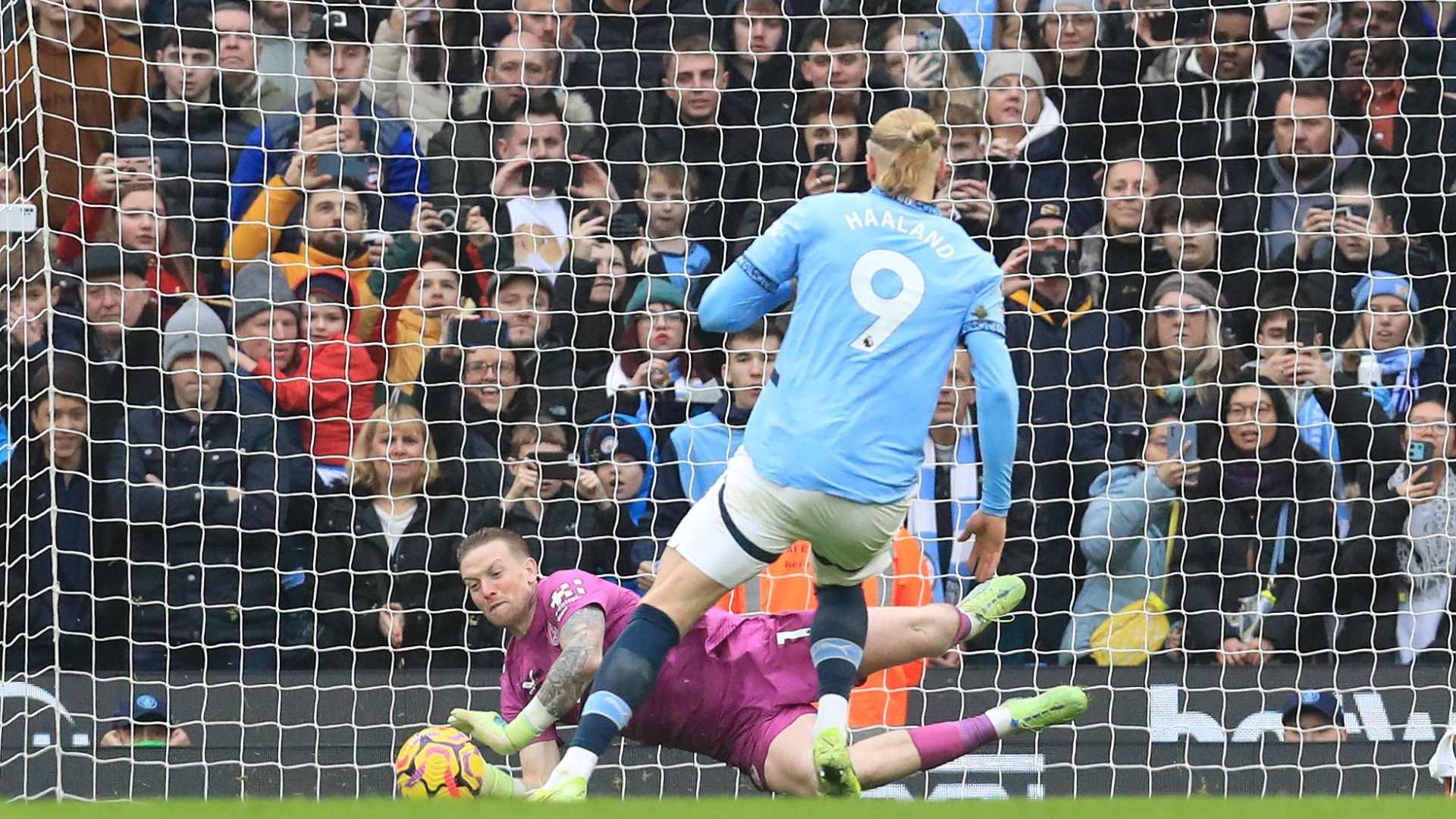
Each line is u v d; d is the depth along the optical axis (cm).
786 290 1402
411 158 2570
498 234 2548
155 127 2542
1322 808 1007
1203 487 2500
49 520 2356
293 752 2197
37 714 2141
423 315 2491
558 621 1742
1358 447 2533
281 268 2481
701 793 2186
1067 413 2539
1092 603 2461
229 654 2370
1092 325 2550
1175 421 2505
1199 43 2677
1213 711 2247
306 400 2430
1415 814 955
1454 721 2259
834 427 1334
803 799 1150
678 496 2472
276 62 2578
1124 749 2222
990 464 1414
